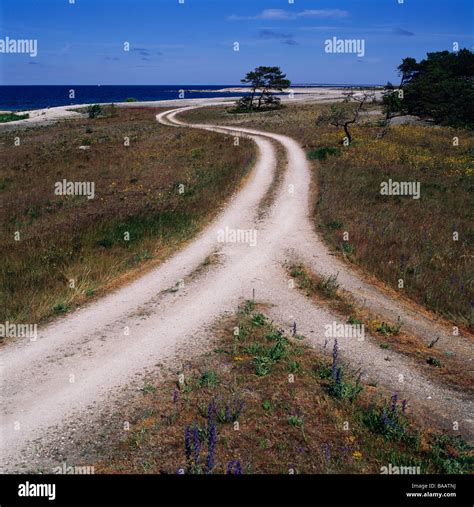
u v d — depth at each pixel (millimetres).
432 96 62344
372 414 7844
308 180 27938
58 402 8148
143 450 6906
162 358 9688
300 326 11484
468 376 9383
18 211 24516
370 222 19141
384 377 9250
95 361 9570
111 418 7695
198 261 16031
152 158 37688
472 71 78250
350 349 10359
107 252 16031
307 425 7609
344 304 12766
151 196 25094
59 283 13406
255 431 7395
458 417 8016
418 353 10289
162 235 18234
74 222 20172
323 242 17766
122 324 11344
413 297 13195
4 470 6469
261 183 27531
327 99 114188
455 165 31734
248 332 10906
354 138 41594
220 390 8500
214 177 28672
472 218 20438
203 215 21469
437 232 18016
